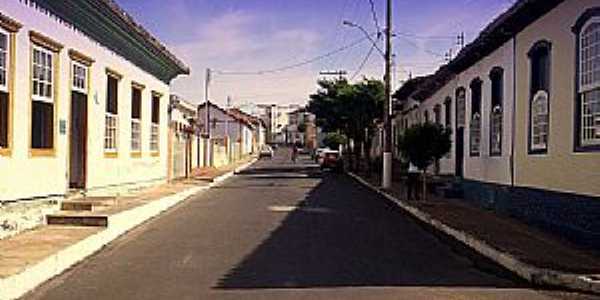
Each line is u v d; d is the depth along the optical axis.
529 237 13.42
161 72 25.47
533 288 9.42
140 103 22.72
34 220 13.41
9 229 12.31
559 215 13.80
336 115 45.78
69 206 15.00
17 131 12.91
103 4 15.87
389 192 25.73
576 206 12.96
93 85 17.44
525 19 15.70
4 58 12.52
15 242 11.48
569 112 13.52
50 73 14.62
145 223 16.38
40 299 8.66
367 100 42.69
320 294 8.81
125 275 10.12
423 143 21.45
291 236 14.30
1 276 8.59
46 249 10.74
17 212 12.85
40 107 14.21
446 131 21.83
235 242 13.41
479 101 21.11
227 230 15.20
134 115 22.34
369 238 14.21
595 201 12.11
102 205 15.74
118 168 19.91
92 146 17.50
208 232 14.85
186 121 36.69
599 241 11.80
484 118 20.16
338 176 41.09
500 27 16.47
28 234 12.44
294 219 17.42
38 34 13.73
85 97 16.98
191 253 12.09
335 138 63.91
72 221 13.74
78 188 17.02
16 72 12.86
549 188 14.52
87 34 16.84
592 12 12.52
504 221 16.16
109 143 19.42
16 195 12.84
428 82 28.62
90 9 16.05
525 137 16.22
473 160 21.53
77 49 16.12
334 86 49.69
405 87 35.66
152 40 21.31
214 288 9.19
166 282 9.59
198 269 10.57
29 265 9.37
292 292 8.93
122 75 20.19
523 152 16.34
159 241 13.52
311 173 44.47
